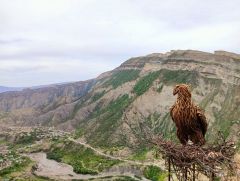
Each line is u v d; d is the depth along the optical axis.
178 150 11.84
